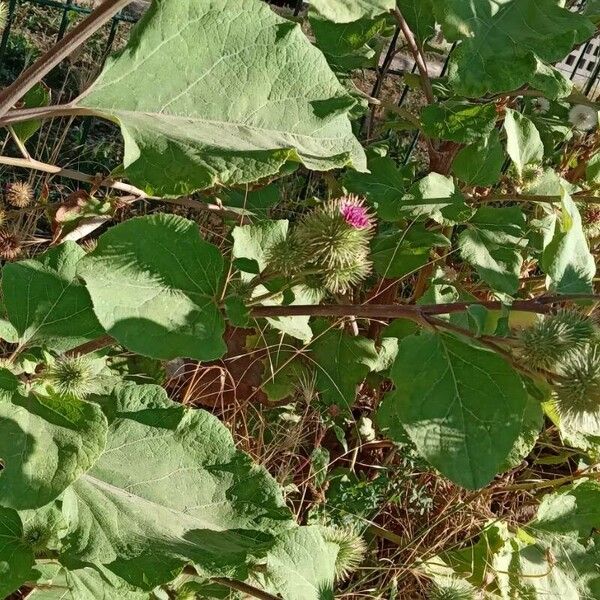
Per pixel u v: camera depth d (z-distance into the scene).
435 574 0.52
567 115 0.72
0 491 0.30
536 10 0.49
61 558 0.34
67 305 0.37
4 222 0.52
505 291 0.52
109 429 0.39
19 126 0.46
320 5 0.40
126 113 0.34
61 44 0.33
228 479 0.40
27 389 0.34
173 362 0.58
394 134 0.86
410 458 0.54
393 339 0.57
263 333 0.57
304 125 0.38
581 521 0.56
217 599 0.41
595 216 0.60
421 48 0.58
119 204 0.48
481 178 0.56
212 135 0.35
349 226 0.38
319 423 0.56
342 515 0.52
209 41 0.36
